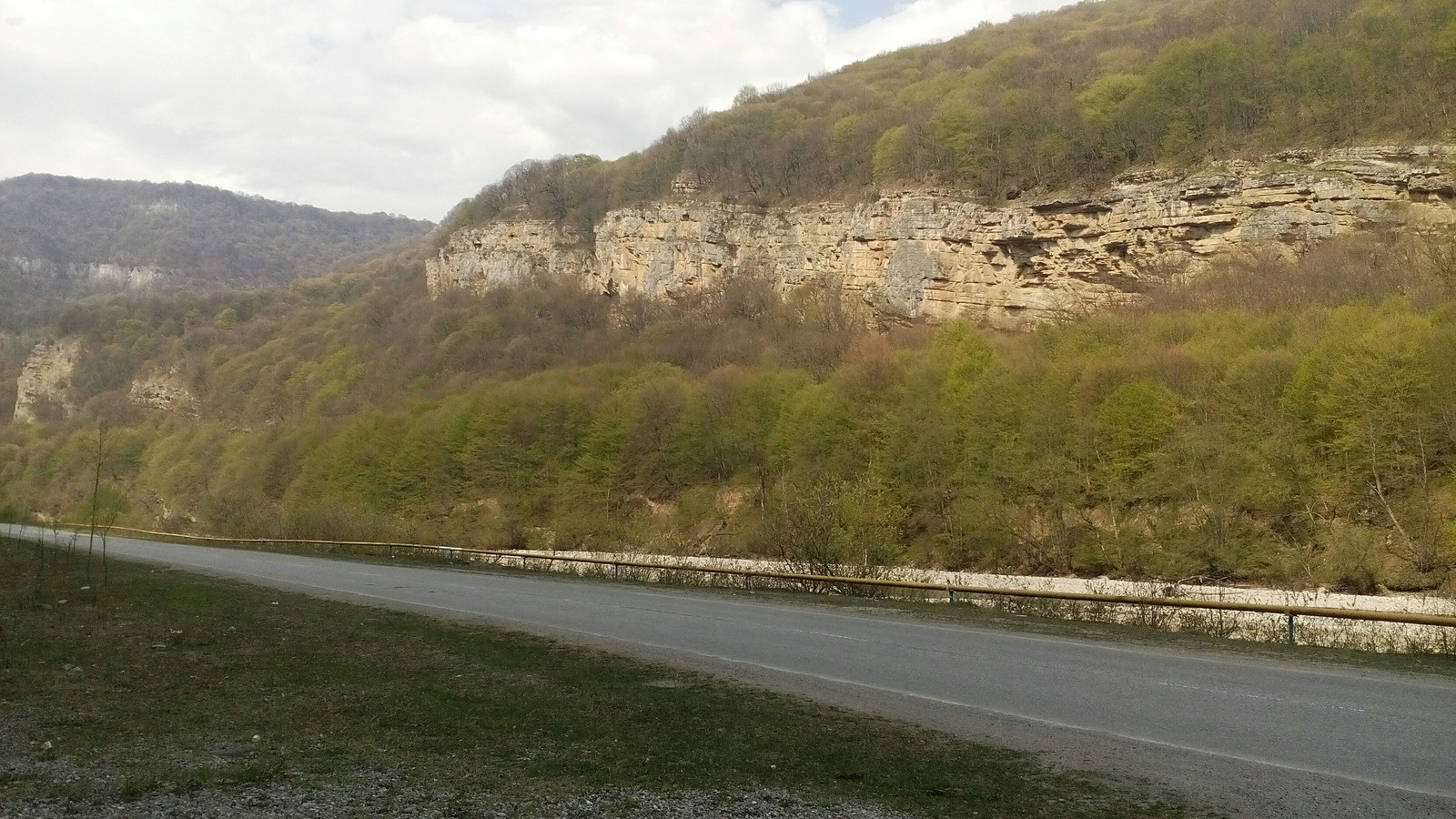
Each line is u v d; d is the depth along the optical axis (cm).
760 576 2709
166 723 995
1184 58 9338
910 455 5547
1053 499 5016
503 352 11488
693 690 1223
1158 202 8406
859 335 9256
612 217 12800
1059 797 785
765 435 6775
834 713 1093
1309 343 5069
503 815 726
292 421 10550
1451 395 4319
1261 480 4491
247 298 16975
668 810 746
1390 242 6762
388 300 15238
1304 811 745
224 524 6594
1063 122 9906
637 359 9762
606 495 6931
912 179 10388
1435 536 3950
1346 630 1873
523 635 1708
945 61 16088
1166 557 4447
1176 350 5453
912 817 737
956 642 1648
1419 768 857
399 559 4222
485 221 14950
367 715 1048
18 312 17175
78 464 9125
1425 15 8306
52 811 712
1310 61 8594
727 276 11706
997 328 9188
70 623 1648
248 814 716
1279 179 7788
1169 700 1159
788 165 12288
